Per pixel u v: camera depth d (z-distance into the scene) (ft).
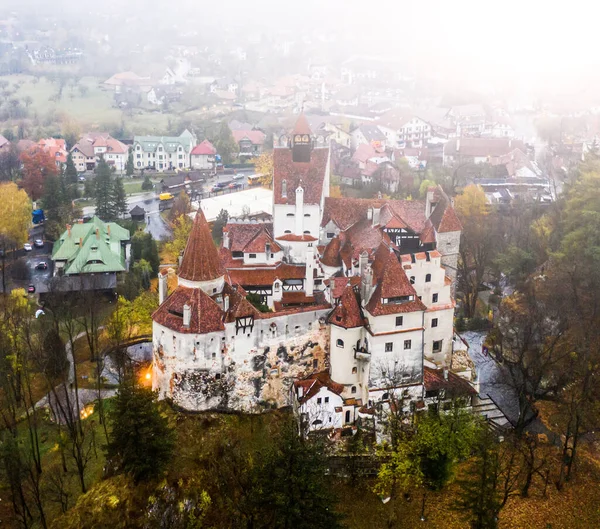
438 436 284.00
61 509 283.38
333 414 311.68
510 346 358.43
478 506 260.42
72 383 357.61
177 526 275.80
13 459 274.16
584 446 314.55
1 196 562.66
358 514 285.64
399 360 312.09
